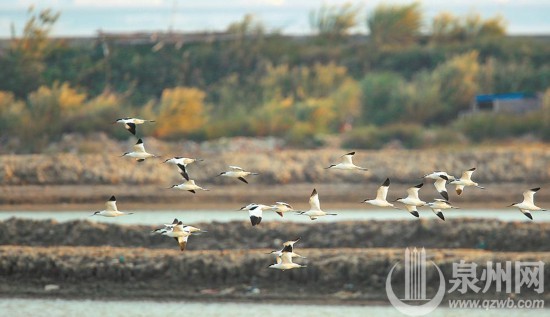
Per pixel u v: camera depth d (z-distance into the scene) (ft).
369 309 135.13
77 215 209.15
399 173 238.48
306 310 134.82
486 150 263.08
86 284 143.02
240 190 230.27
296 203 224.53
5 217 206.69
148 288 141.79
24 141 278.26
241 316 132.67
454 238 153.48
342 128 299.17
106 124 285.23
